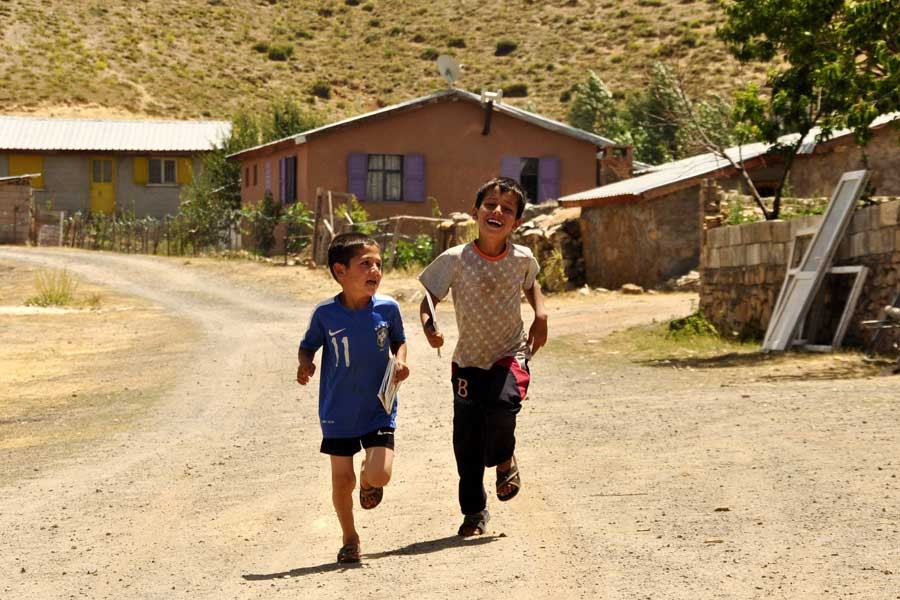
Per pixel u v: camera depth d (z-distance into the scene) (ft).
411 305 89.61
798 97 64.75
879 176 103.14
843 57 57.72
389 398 20.80
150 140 215.92
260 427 42.04
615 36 336.29
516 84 319.68
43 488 32.24
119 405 50.29
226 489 30.58
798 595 17.38
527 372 23.53
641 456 31.24
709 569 19.15
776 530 21.79
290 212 134.00
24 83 296.92
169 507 28.50
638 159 212.43
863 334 55.01
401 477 30.78
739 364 53.98
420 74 340.39
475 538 22.86
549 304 91.09
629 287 97.19
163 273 126.41
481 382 23.30
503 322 23.03
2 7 336.29
